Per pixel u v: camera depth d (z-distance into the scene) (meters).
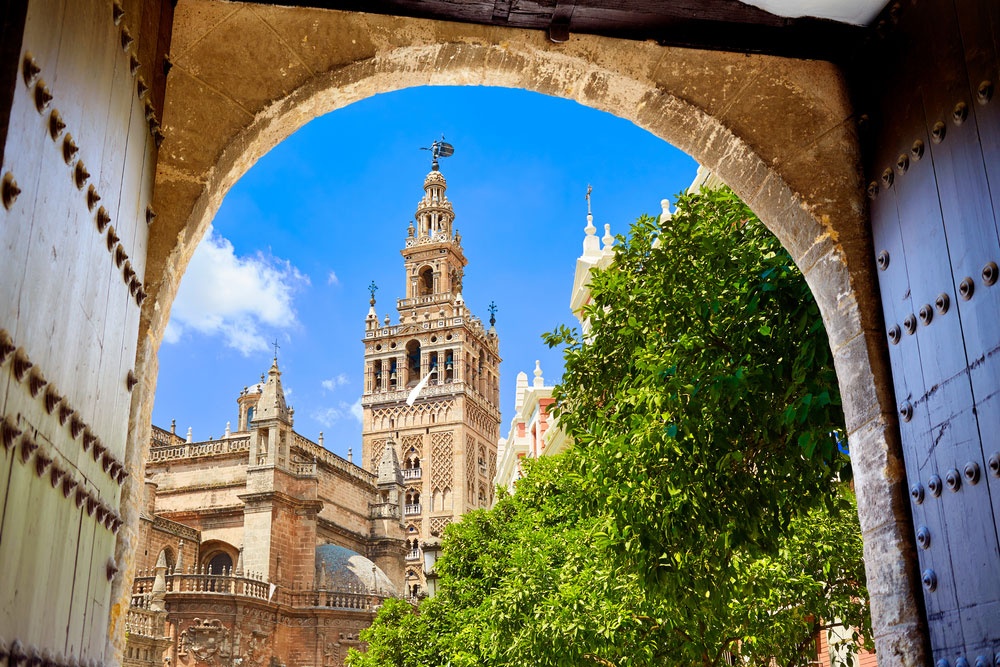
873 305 5.42
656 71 5.75
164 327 5.14
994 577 4.21
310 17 5.54
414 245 116.38
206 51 5.43
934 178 4.88
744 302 8.99
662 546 9.42
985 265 4.37
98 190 3.82
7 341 2.78
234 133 5.36
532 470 23.19
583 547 14.97
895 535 4.98
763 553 10.56
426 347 108.75
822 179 5.67
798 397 8.08
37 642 3.21
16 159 2.88
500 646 17.08
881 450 5.13
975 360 4.41
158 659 50.22
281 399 66.69
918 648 4.78
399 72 5.71
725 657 14.12
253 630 59.00
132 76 4.38
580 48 5.67
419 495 103.25
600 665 14.59
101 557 4.11
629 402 10.96
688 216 10.55
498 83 5.91
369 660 35.81
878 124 5.53
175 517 66.56
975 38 4.54
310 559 64.88
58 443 3.39
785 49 5.77
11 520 2.91
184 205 5.16
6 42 2.87
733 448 8.98
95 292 3.81
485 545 30.06
